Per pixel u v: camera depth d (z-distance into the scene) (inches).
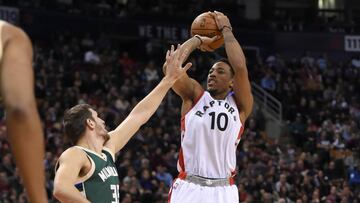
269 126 1061.1
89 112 194.4
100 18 1160.8
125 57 1074.7
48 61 975.0
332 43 1312.7
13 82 92.7
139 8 1249.4
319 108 1091.3
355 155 920.3
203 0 1325.0
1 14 1052.5
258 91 1120.2
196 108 238.7
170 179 733.9
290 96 1116.5
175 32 1221.7
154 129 857.5
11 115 90.9
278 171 813.2
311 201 765.3
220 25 235.6
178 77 209.2
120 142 198.8
